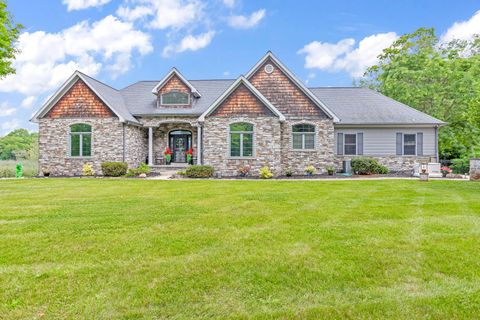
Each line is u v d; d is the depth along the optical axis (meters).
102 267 4.53
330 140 20.28
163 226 6.71
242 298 3.69
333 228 6.48
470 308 3.45
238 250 5.20
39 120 20.16
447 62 27.12
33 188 13.02
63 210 8.36
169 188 12.96
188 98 22.11
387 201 9.70
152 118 21.73
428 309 3.43
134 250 5.23
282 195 10.94
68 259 4.86
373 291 3.83
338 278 4.17
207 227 6.63
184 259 4.83
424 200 9.84
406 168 21.80
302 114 20.48
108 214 7.88
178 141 23.75
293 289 3.90
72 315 3.33
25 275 4.26
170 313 3.38
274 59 20.77
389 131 21.88
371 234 6.04
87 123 19.95
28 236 5.98
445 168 19.64
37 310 3.43
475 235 5.92
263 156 18.77
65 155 20.03
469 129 27.36
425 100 28.11
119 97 23.19
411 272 4.34
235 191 11.99
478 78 26.06
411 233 6.08
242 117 18.88
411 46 30.59
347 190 12.23
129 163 20.64
